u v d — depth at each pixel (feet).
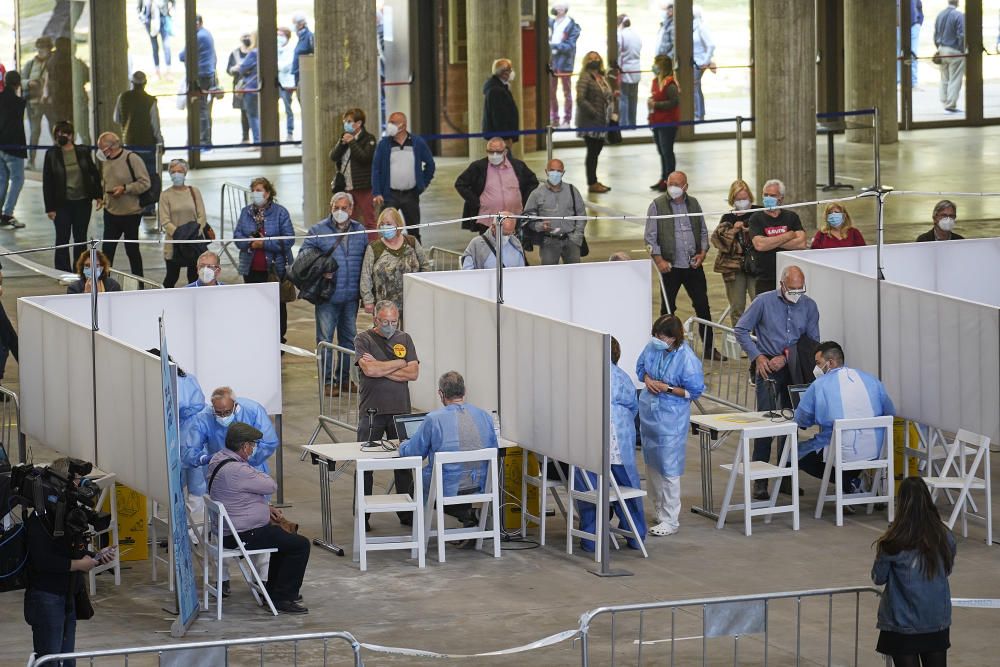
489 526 64.34
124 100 128.67
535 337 63.87
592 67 142.20
